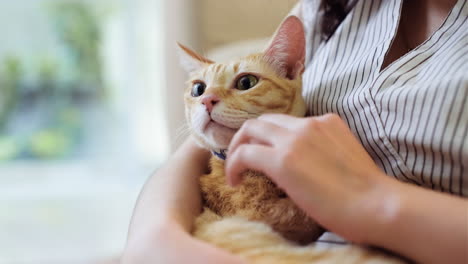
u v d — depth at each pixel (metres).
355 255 0.39
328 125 0.43
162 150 2.03
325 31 0.70
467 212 0.35
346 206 0.36
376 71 0.53
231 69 0.57
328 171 0.38
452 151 0.41
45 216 1.78
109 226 1.70
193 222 0.50
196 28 1.36
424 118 0.43
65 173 2.12
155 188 0.54
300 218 0.47
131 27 1.95
